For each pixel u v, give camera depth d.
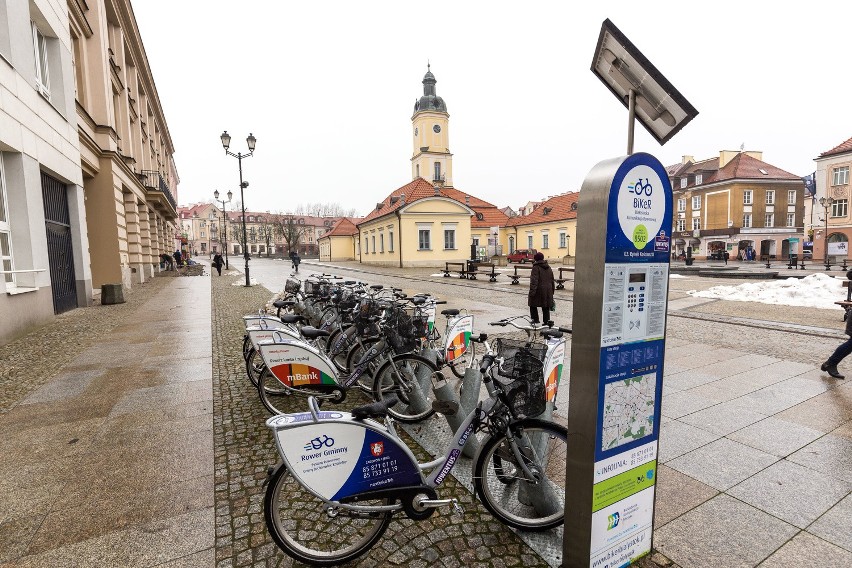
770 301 11.77
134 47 21.77
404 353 4.37
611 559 2.21
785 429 3.89
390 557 2.43
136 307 12.24
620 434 2.13
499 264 33.56
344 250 61.16
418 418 4.11
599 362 1.98
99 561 2.39
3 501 2.94
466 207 36.34
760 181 46.75
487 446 2.62
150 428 4.09
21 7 9.09
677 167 56.91
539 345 2.89
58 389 5.19
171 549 2.48
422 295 6.21
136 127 22.53
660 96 2.19
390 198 41.78
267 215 98.62
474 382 3.93
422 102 43.97
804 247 41.34
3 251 8.75
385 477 2.39
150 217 27.27
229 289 17.69
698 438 3.73
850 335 5.15
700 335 7.67
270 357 4.14
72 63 12.12
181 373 5.84
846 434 3.78
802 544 2.45
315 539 2.56
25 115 9.05
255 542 2.54
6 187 8.84
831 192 38.62
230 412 4.47
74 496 2.99
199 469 3.35
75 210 12.08
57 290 11.03
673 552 2.40
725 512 2.74
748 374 5.43
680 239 51.00
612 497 2.16
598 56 2.42
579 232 2.02
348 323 5.68
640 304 2.11
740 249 46.72
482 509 2.84
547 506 2.63
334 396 4.29
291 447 2.18
